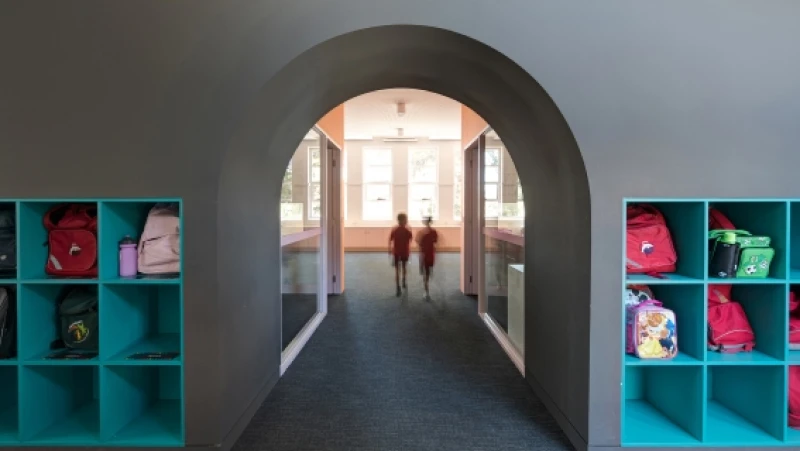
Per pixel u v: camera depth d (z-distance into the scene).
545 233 2.98
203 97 2.32
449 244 13.42
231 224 2.51
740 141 2.37
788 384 2.43
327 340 4.59
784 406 2.36
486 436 2.62
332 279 7.19
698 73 2.35
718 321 2.51
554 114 2.40
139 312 2.74
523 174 3.35
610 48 2.33
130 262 2.49
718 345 2.48
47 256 2.53
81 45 2.34
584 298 2.39
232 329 2.53
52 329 2.58
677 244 2.59
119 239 2.50
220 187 2.34
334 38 2.29
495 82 2.70
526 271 3.45
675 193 2.35
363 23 2.26
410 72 3.16
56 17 2.34
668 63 2.34
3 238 2.46
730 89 2.36
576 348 2.49
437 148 13.47
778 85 2.38
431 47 2.55
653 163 2.35
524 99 2.61
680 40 2.34
